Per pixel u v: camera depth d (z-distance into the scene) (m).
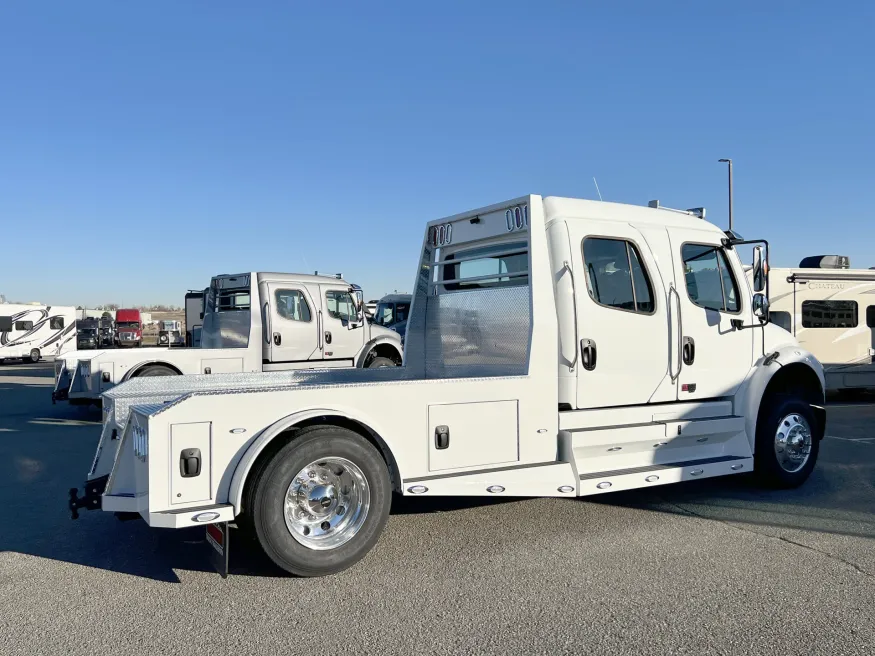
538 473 5.00
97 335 43.22
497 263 5.73
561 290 5.35
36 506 6.20
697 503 6.14
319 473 4.33
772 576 4.35
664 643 3.46
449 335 6.37
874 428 10.56
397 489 4.58
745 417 6.30
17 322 33.69
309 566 4.21
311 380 6.43
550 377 5.15
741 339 6.32
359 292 12.91
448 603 3.94
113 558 4.76
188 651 3.39
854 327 14.35
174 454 3.91
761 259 6.15
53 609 3.89
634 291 5.73
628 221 5.81
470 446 4.80
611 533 5.26
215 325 12.74
